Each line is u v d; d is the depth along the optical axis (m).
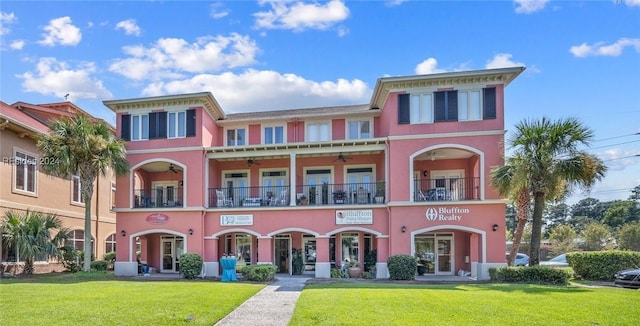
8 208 20.11
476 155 19.62
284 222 20.64
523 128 16.03
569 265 19.36
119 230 21.36
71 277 18.53
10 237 19.14
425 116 19.28
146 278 19.38
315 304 10.42
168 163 21.86
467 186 21.17
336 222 20.19
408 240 18.94
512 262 18.33
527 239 44.25
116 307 10.09
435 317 8.88
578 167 15.04
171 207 21.12
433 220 18.88
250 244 23.25
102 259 26.22
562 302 10.62
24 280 17.33
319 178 23.09
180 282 16.52
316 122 23.23
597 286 15.47
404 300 10.89
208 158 21.77
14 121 19.98
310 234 21.62
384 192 20.75
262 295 12.83
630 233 38.12
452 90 19.19
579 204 70.88
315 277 19.97
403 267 18.12
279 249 22.89
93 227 27.06
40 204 22.47
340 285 15.16
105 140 19.81
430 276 20.58
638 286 14.97
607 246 39.59
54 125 19.67
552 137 15.40
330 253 22.09
